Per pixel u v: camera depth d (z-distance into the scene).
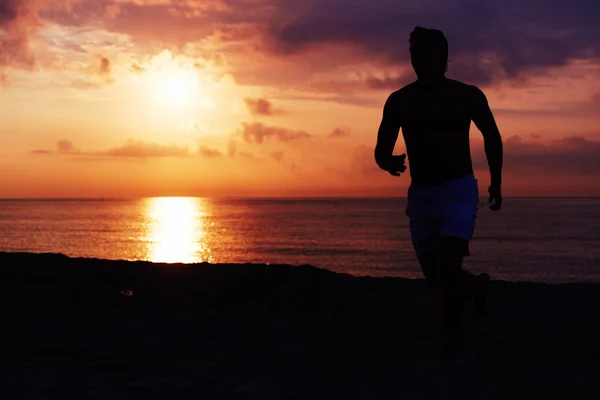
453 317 4.30
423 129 4.13
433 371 4.05
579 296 6.84
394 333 5.24
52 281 7.57
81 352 4.60
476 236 101.19
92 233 98.25
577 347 4.63
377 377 3.98
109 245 72.88
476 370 4.05
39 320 5.62
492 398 3.55
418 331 5.30
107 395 3.61
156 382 3.90
